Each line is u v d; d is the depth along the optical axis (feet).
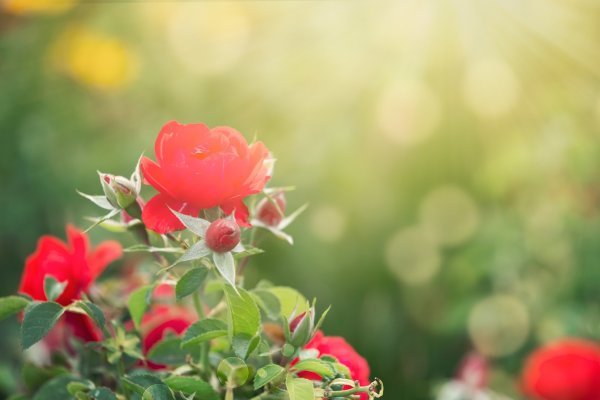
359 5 9.09
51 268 3.75
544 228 7.68
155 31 9.21
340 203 7.90
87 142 8.61
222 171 3.43
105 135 8.69
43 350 4.17
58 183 8.00
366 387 3.44
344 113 8.50
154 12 9.20
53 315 3.53
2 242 7.93
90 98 8.98
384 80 8.68
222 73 8.96
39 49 9.20
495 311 7.43
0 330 6.47
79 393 3.59
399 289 7.99
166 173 3.43
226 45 9.05
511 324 7.34
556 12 9.22
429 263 8.14
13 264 7.95
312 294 7.56
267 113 8.72
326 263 7.61
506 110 8.78
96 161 8.05
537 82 9.06
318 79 8.75
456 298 7.80
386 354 7.75
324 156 8.00
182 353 3.69
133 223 3.63
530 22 9.20
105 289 4.13
